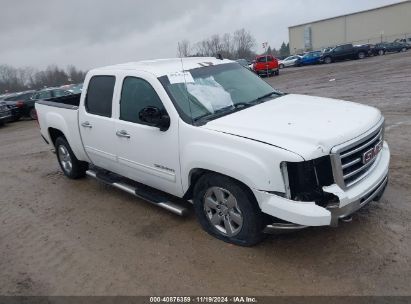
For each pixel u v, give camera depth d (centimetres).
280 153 335
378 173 390
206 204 423
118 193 604
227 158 369
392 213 441
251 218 379
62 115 625
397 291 321
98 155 563
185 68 482
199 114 426
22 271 412
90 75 555
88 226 500
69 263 417
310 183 340
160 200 472
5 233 510
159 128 438
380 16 6581
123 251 428
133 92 479
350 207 347
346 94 1442
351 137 354
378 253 371
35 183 714
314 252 383
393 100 1159
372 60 3428
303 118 390
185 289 353
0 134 1552
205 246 416
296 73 3231
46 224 523
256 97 485
